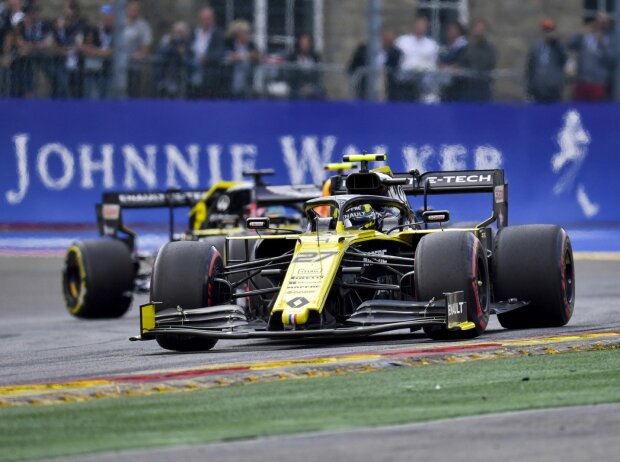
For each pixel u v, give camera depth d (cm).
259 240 3925
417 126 7625
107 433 2256
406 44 7719
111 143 7231
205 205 5675
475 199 7312
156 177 7281
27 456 2067
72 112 7194
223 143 7369
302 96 7562
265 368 3034
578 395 2502
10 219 7138
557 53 7925
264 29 7756
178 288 3600
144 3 7462
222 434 2205
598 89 8012
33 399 2669
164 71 7350
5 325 5144
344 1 7881
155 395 2667
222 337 3366
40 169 7156
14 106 7125
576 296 5494
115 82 7269
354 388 2673
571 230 7844
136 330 4650
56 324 5116
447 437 2130
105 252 5325
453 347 3331
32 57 7181
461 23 7812
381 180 3978
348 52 7919
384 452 2020
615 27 8019
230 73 7456
